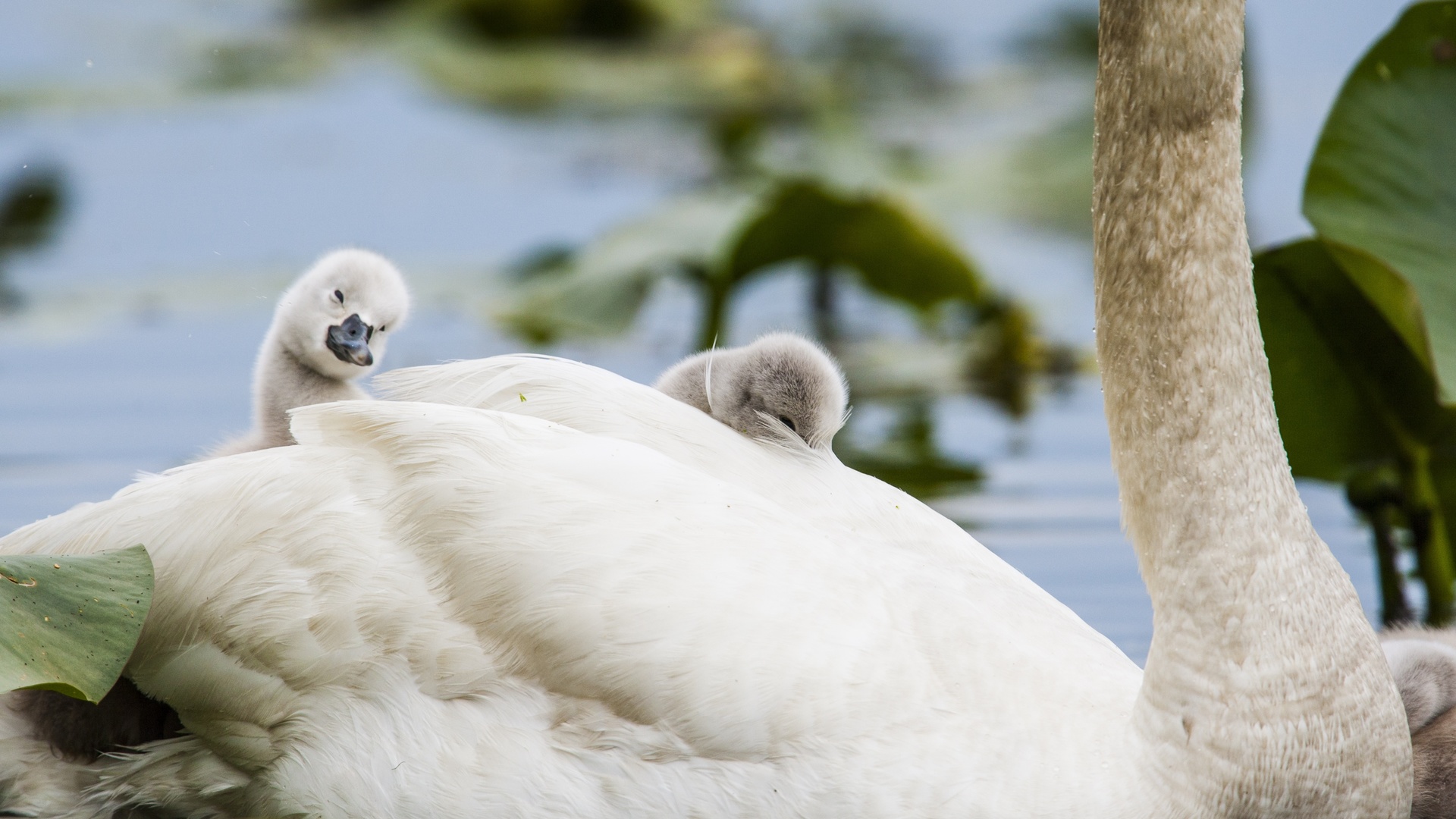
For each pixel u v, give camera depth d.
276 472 8.05
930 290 19.77
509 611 7.66
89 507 8.38
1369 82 12.76
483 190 26.44
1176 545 7.79
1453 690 9.88
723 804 7.52
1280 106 28.41
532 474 7.91
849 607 7.82
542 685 7.65
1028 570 12.86
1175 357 7.80
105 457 14.91
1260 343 7.90
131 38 37.53
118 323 19.59
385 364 18.34
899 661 7.71
